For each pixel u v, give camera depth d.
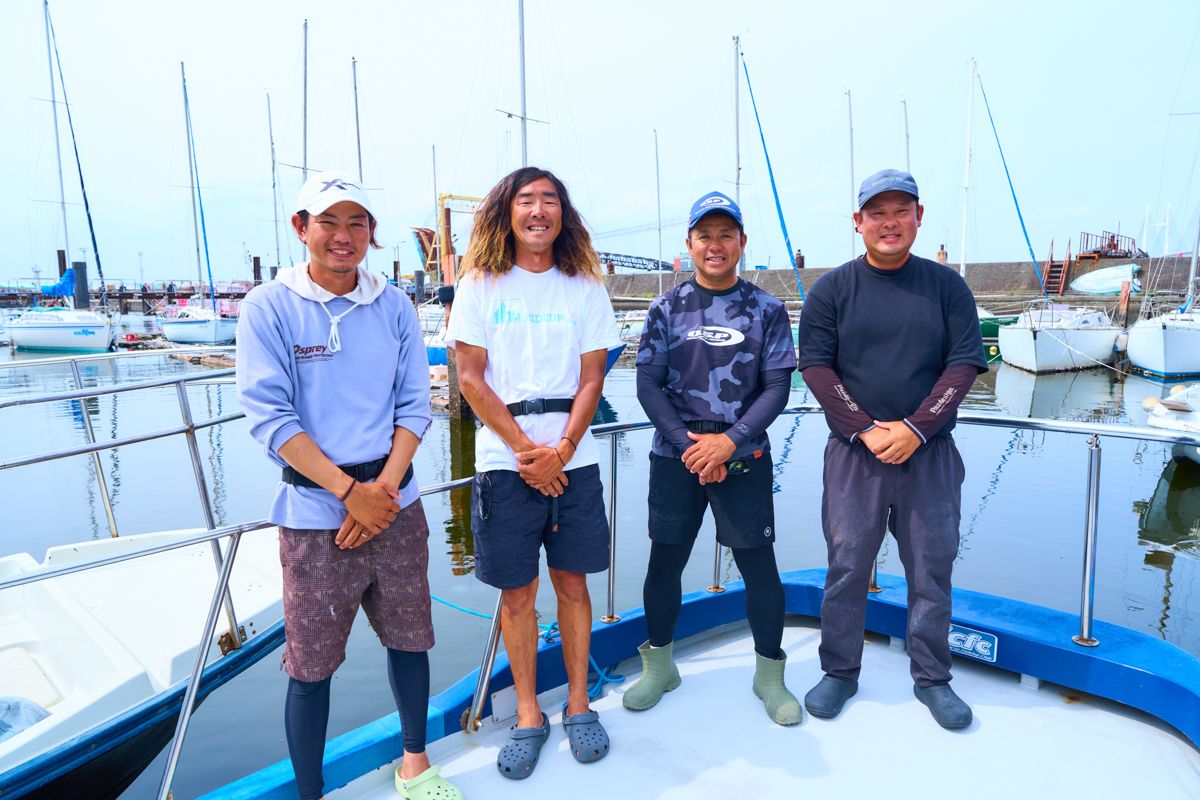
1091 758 2.00
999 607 2.59
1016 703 2.29
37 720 2.41
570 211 2.06
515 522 1.96
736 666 2.58
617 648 2.53
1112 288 30.34
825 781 1.91
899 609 2.63
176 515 8.12
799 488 9.13
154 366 24.97
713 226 2.13
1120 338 23.48
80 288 31.89
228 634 2.91
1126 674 2.16
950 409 2.03
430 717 2.06
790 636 2.80
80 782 2.40
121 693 2.47
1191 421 10.35
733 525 2.15
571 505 2.00
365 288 1.78
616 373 22.34
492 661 2.13
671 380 2.22
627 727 2.19
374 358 1.75
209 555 3.66
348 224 1.68
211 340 30.39
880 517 2.19
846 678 2.27
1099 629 2.40
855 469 2.20
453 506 8.55
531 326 1.98
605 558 2.06
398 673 1.83
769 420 2.09
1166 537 7.33
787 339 2.20
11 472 10.22
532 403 1.96
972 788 1.88
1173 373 20.41
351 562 1.72
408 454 1.77
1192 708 2.01
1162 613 5.62
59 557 3.56
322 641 1.70
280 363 1.66
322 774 1.80
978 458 11.16
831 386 2.16
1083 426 2.21
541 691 2.36
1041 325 23.31
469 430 13.82
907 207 2.06
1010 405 16.98
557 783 1.93
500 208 2.01
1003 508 8.38
